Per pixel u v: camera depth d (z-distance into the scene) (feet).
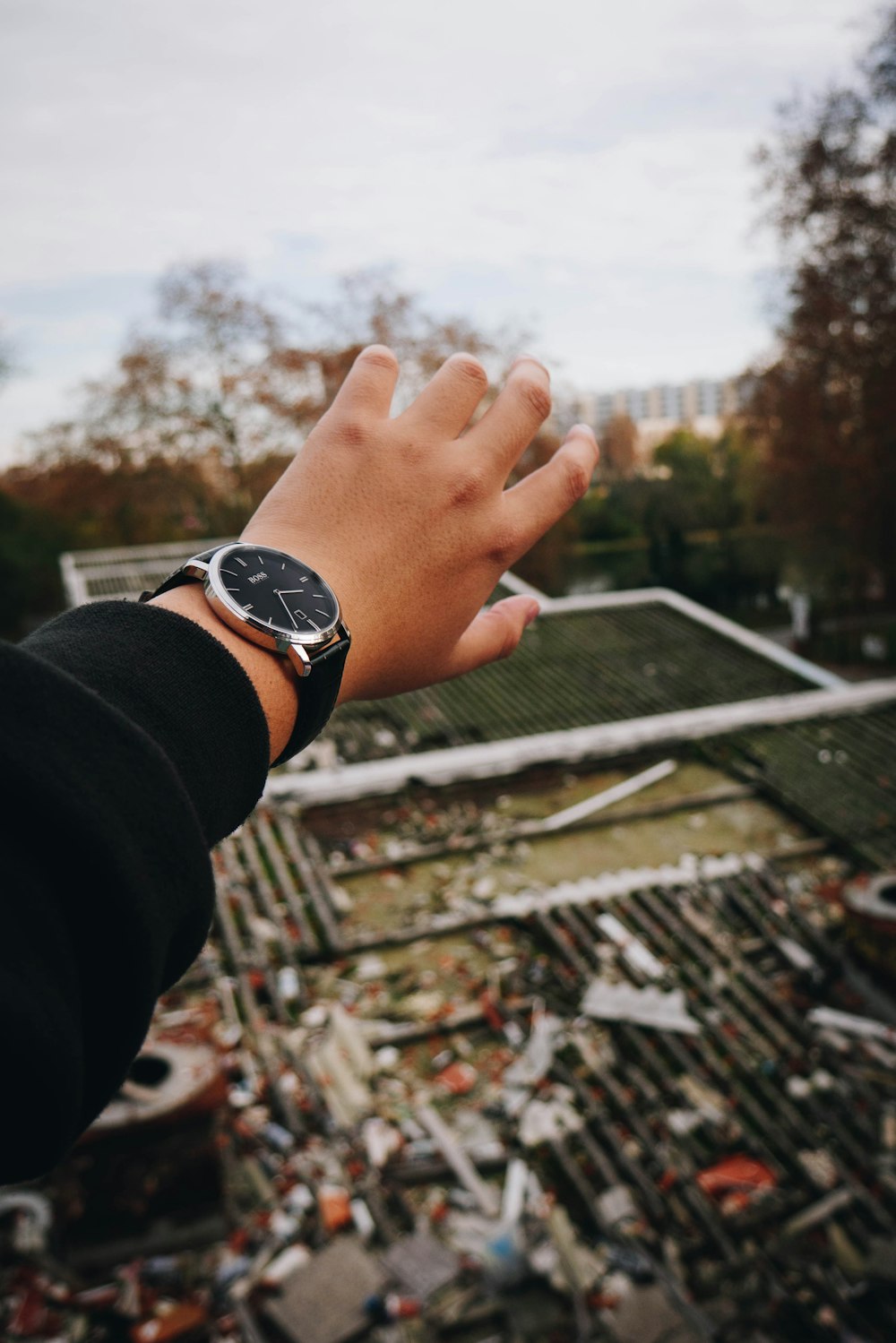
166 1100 13.44
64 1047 1.29
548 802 26.16
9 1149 1.28
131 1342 12.60
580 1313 13.19
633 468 183.62
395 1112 16.40
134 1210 13.69
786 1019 18.40
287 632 2.14
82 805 1.41
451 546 2.63
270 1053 17.33
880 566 81.97
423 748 28.89
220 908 20.56
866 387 70.28
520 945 20.43
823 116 65.26
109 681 1.79
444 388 2.80
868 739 28.48
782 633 98.84
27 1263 13.21
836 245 68.80
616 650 36.04
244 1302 13.16
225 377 66.54
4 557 101.65
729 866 22.71
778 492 83.51
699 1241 14.17
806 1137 15.80
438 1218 14.61
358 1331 12.92
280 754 2.21
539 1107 16.34
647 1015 18.10
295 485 2.65
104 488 75.87
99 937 1.46
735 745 28.37
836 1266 13.84
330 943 20.07
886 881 20.10
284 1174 15.12
